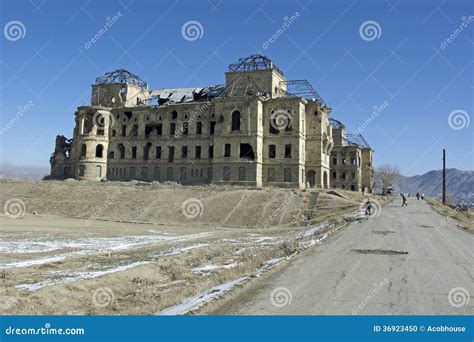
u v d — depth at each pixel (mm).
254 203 65062
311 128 92000
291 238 37625
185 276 21375
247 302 13695
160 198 71312
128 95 110812
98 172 103562
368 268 19203
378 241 28891
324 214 59031
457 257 22312
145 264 22406
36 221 56500
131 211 66875
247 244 35656
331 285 15922
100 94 112562
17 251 28344
